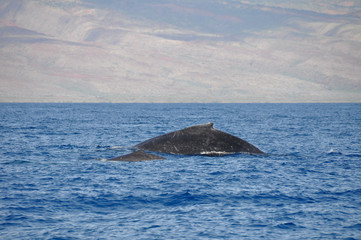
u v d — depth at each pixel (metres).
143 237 43.66
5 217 48.75
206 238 43.53
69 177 68.12
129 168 74.12
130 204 54.25
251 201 55.97
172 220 48.59
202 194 58.66
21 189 60.59
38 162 82.19
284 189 62.09
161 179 66.62
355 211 51.91
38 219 48.38
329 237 43.88
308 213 51.16
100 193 58.69
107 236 43.78
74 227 46.09
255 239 43.41
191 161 78.50
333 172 74.50
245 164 77.75
